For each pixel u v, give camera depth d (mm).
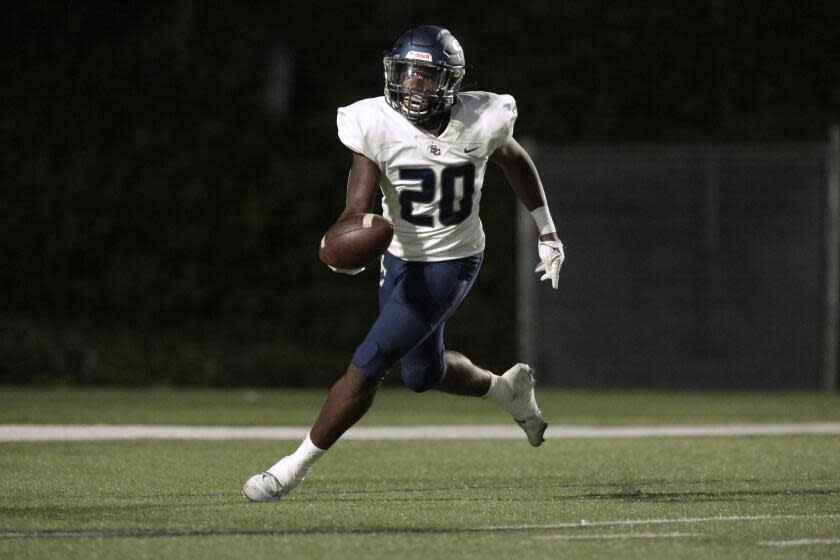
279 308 51938
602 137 52156
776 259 48344
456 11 53688
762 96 52188
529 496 19844
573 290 49125
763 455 26359
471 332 49875
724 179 48531
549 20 53188
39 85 53750
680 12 53000
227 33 54406
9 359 47500
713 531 16391
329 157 52594
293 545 15297
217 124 53094
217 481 21500
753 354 48531
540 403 42875
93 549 15031
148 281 52312
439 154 18141
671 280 48844
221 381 48812
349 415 18297
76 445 27453
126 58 53938
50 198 52938
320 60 54250
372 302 51656
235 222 52406
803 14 52750
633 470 23688
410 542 15539
